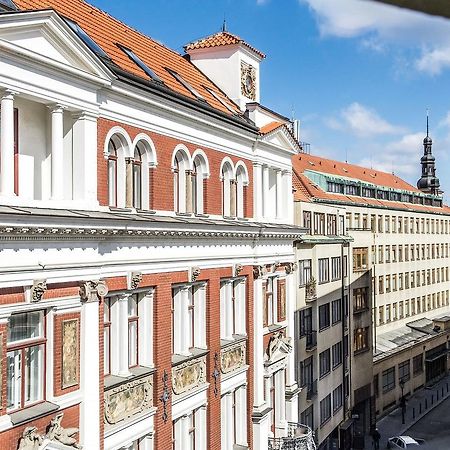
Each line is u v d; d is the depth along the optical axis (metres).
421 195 71.75
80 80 14.34
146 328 17.80
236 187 24.45
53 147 13.89
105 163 15.74
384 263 58.81
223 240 22.28
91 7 21.25
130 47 21.34
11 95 12.51
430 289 73.38
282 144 28.05
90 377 14.59
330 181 48.09
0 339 12.10
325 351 37.94
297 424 28.42
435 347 65.81
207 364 21.27
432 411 53.47
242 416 24.47
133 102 16.86
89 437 14.48
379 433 45.00
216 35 27.95
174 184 19.66
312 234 36.69
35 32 12.84
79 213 13.80
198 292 21.09
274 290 27.89
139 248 17.05
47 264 13.14
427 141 92.75
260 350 25.33
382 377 51.62
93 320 14.73
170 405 18.58
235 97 27.03
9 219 11.76
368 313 47.28
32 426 12.80
